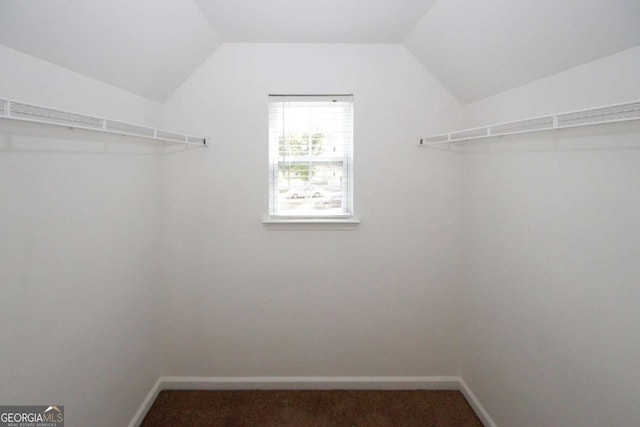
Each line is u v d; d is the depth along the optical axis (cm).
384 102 185
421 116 186
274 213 192
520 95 137
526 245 134
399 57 184
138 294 163
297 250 190
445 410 177
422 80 185
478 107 170
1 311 90
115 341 143
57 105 108
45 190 104
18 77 93
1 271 90
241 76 183
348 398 186
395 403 182
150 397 177
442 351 193
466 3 127
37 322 102
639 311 89
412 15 154
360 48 183
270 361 193
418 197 189
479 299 172
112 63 128
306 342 192
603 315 99
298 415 173
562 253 114
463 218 188
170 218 187
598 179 100
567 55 108
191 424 166
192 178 186
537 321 127
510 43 123
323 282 191
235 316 191
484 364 167
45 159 104
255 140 185
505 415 149
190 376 191
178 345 191
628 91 91
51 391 107
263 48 182
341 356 193
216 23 161
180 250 188
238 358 192
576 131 108
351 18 158
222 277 189
